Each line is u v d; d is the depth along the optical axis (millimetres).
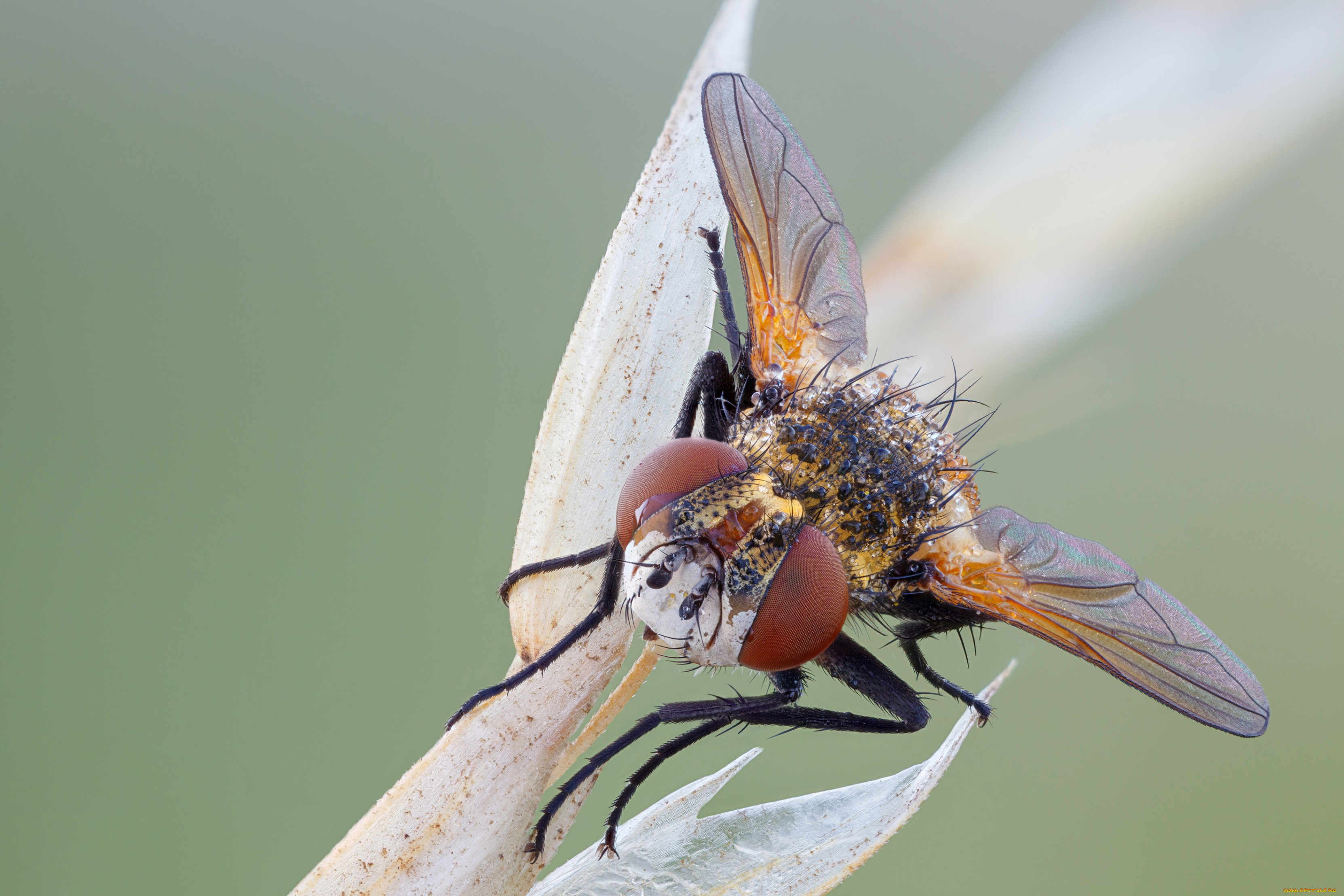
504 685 67
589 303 69
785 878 67
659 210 69
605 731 67
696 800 67
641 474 68
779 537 67
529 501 68
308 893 66
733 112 72
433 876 66
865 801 67
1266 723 70
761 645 67
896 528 70
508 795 66
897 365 67
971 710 67
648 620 67
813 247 73
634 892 67
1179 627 71
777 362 72
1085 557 72
